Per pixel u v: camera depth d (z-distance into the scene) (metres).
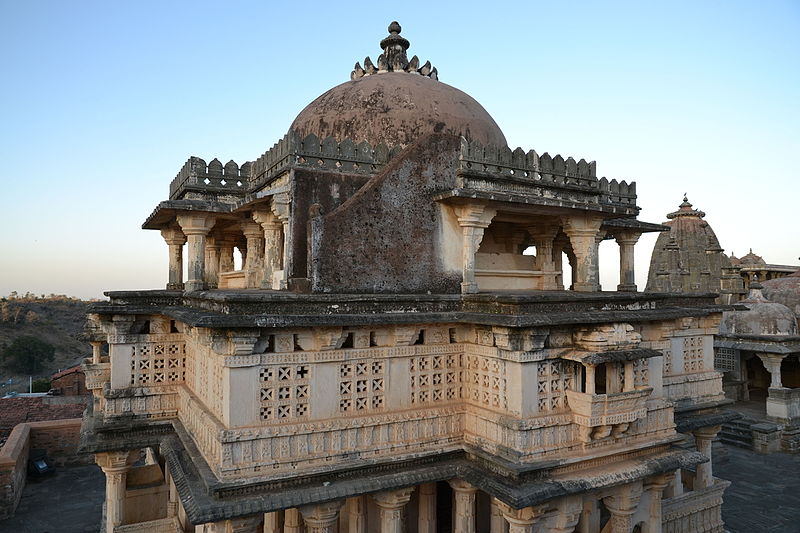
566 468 7.66
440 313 7.94
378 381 7.80
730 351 22.84
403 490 7.61
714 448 17.88
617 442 8.27
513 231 11.53
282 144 8.58
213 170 10.73
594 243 9.66
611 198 11.02
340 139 10.40
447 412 8.16
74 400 21.86
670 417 9.00
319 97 11.64
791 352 19.33
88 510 14.76
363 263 7.80
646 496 8.83
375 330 7.80
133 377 10.16
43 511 14.70
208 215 10.26
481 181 8.60
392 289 8.00
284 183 8.46
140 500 12.21
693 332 11.88
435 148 8.46
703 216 27.11
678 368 11.55
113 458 10.24
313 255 7.46
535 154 9.17
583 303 8.01
